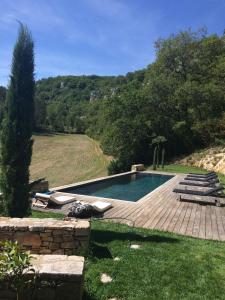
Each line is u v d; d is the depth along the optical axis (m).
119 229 7.56
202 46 36.72
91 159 41.75
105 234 7.03
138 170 23.25
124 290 4.53
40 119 86.62
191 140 31.44
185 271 5.14
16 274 3.38
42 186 12.45
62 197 11.15
